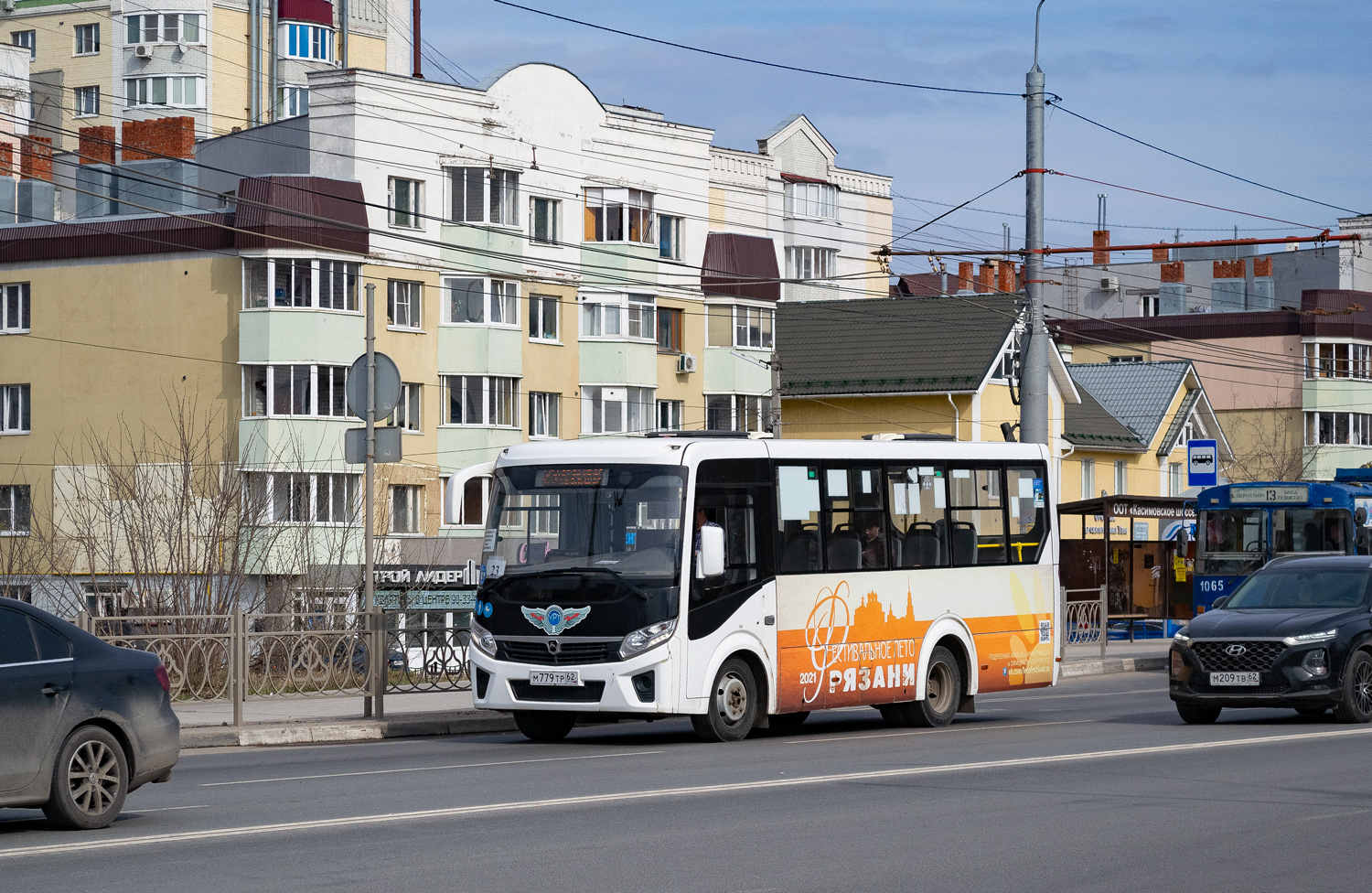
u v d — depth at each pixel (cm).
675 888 923
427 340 5372
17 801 1107
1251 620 1986
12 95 6781
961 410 5791
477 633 1842
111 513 3800
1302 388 8356
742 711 1834
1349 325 8350
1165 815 1205
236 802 1295
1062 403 6138
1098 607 3553
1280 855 1046
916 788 1355
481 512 5453
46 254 5469
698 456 1809
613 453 1823
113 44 8538
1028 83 2969
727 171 7588
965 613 2088
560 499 1830
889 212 8638
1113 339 9025
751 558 1845
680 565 1773
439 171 5412
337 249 5131
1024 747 1714
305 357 5072
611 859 1012
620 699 1747
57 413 5434
